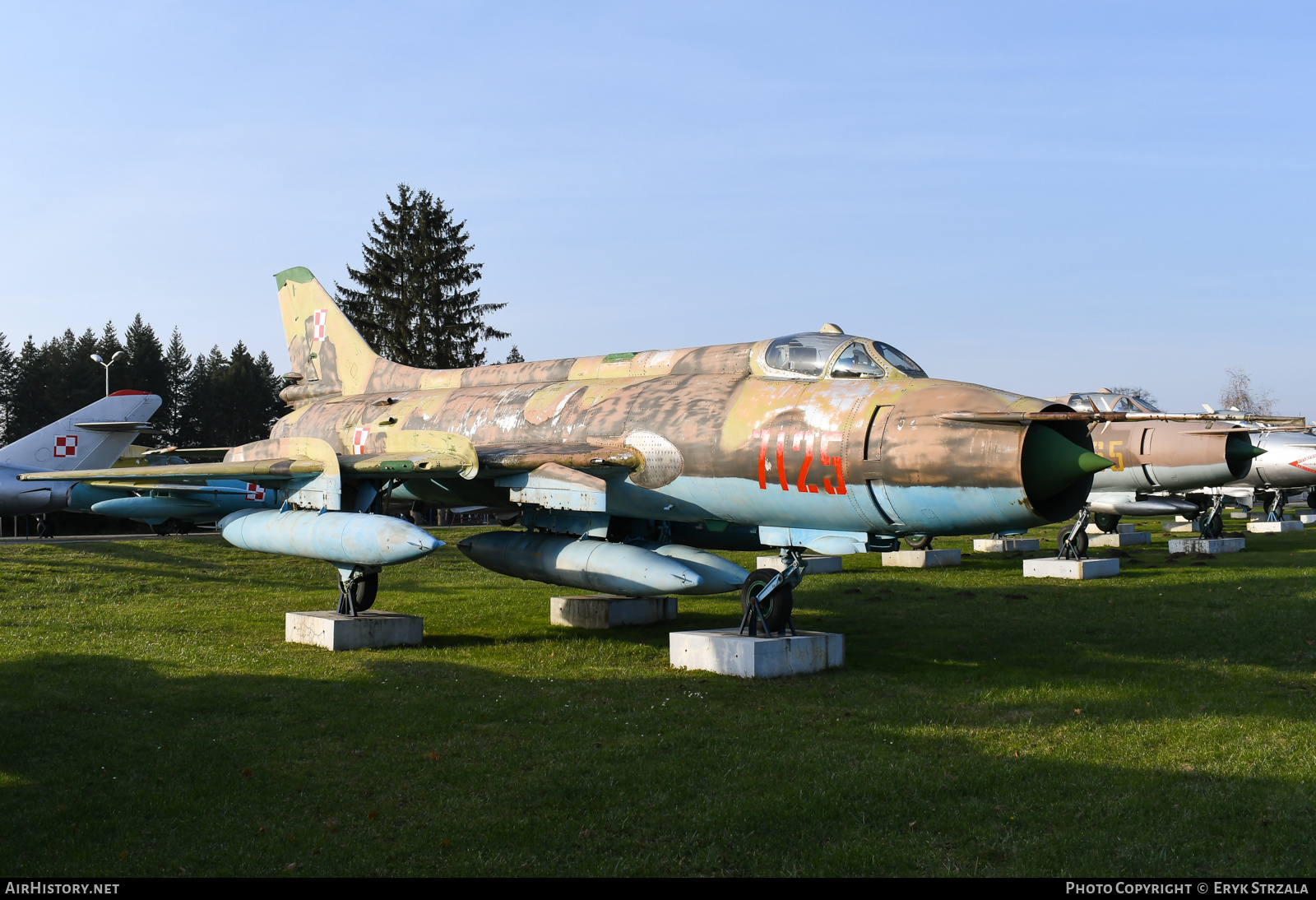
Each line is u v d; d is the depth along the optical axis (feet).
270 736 25.50
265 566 64.59
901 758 23.58
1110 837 18.52
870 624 45.27
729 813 19.61
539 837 18.53
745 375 38.47
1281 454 103.86
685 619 47.93
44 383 239.09
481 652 38.27
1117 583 59.00
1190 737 25.48
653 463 37.91
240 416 247.91
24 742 24.73
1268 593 53.21
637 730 26.20
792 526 35.68
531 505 44.24
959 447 30.14
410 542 36.42
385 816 19.70
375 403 52.49
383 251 171.32
